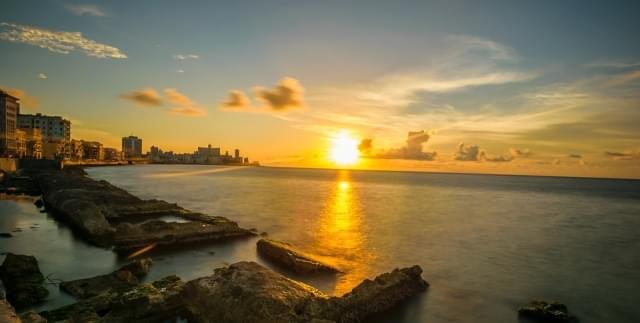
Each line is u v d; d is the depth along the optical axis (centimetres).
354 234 5103
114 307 2055
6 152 15525
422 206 9144
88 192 6700
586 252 4388
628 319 2502
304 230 5297
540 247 4622
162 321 2075
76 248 3844
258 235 4797
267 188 14288
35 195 8719
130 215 5862
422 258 3912
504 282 3200
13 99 16388
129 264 3050
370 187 17600
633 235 5534
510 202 11206
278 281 2180
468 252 4262
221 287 2139
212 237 4438
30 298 2339
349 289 2853
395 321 2300
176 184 14862
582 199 12975
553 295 2925
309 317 1912
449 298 2739
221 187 13950
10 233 4488
